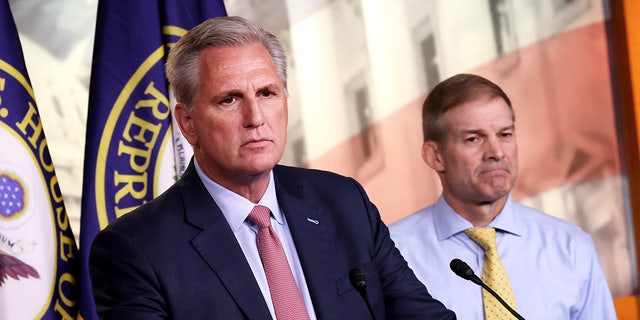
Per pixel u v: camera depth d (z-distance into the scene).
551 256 4.36
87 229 4.60
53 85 5.23
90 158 4.68
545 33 5.90
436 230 4.43
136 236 2.58
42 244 4.46
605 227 5.91
